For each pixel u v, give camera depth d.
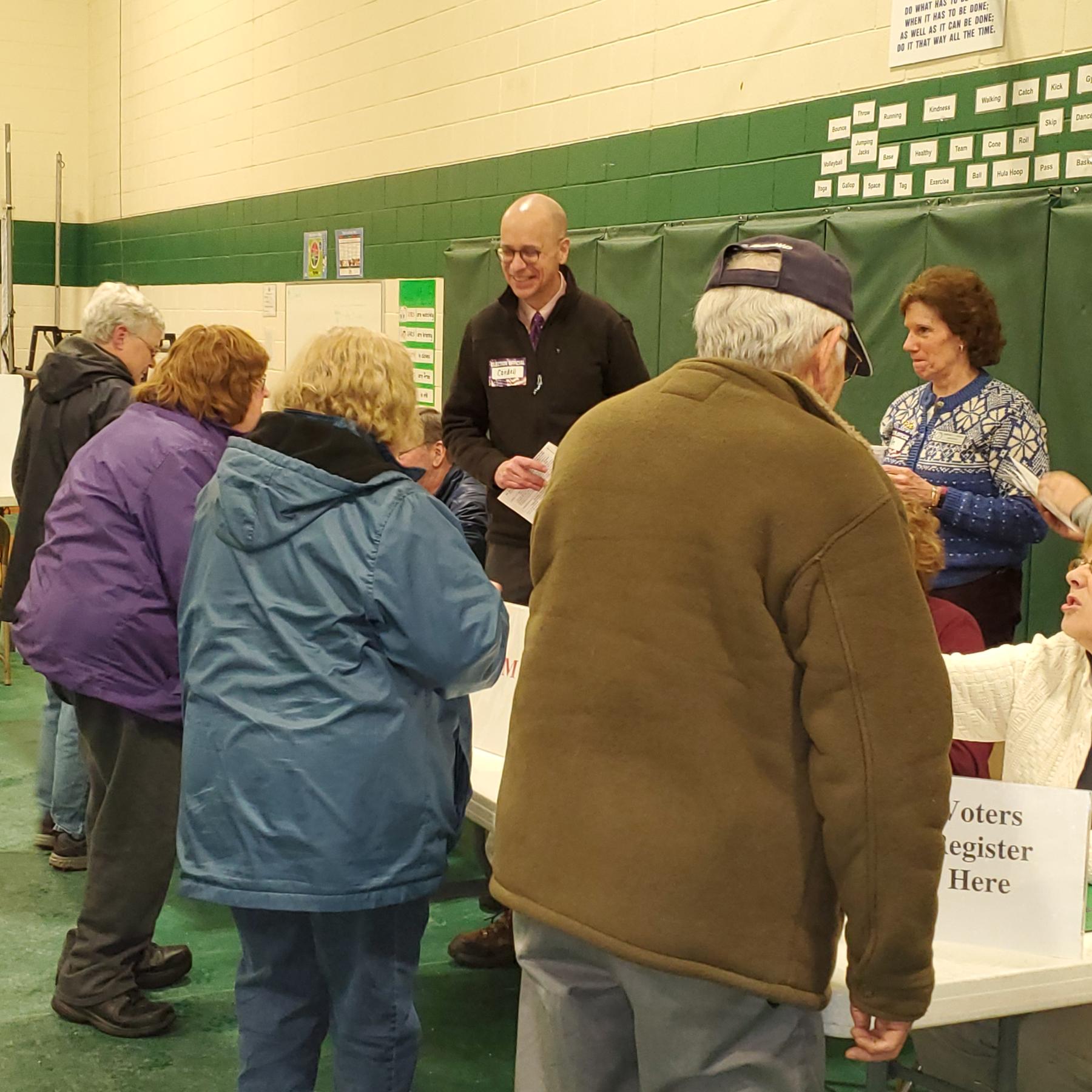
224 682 1.85
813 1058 1.35
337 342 1.90
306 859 1.79
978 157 3.37
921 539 2.12
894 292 3.58
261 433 1.87
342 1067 1.94
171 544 2.49
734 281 1.42
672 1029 1.31
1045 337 3.20
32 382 7.47
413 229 5.85
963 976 1.46
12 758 4.66
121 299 3.54
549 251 3.27
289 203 6.97
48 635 2.51
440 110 5.61
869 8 3.64
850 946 1.27
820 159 3.82
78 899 3.43
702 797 1.28
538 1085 1.42
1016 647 1.91
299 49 6.79
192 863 1.86
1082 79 3.10
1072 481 2.69
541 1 4.93
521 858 1.37
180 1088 2.49
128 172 9.29
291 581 1.82
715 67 4.16
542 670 1.38
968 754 1.96
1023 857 1.55
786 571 1.25
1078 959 1.52
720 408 1.32
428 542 1.79
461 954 3.05
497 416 3.46
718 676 1.28
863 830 1.22
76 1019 2.73
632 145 4.52
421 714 1.86
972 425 3.03
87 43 9.95
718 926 1.27
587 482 1.37
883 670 1.22
